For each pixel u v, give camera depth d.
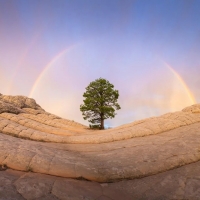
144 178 5.93
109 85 31.88
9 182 4.66
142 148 8.71
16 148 6.81
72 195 4.52
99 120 31.41
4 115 17.80
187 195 4.68
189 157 6.93
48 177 5.43
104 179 5.77
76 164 6.38
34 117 23.61
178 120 13.20
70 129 23.00
